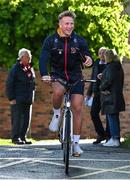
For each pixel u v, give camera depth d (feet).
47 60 68.69
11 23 133.28
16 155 81.97
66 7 133.59
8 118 139.95
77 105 68.49
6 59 132.87
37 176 65.77
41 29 131.44
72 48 68.85
